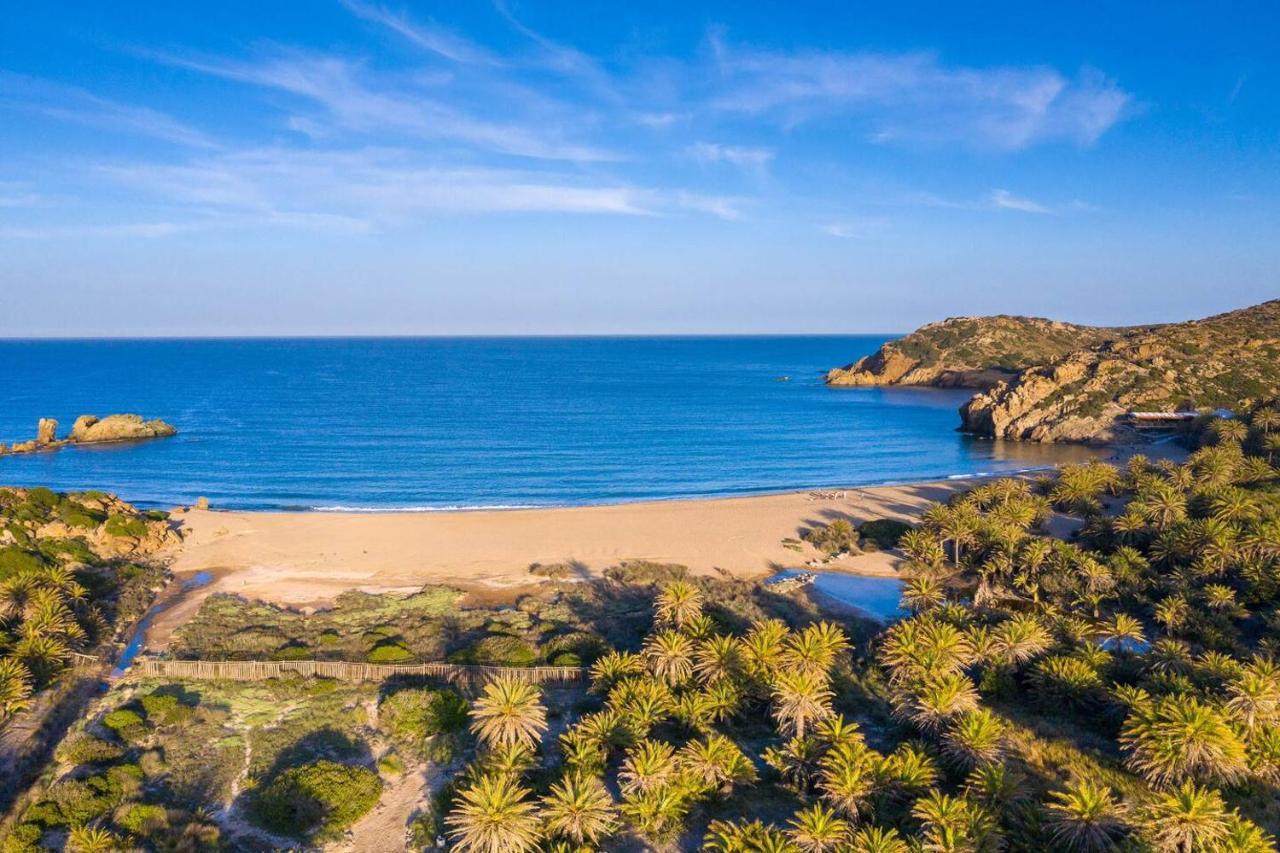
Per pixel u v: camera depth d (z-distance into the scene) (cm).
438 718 4369
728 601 6303
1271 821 3409
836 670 4994
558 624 5862
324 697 4694
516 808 3181
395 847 3406
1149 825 3075
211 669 4919
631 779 3572
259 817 3553
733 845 3030
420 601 6334
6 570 5966
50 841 3325
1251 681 3928
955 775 3678
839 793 3378
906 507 9650
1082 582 6275
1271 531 6238
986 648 4831
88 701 4609
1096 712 4431
